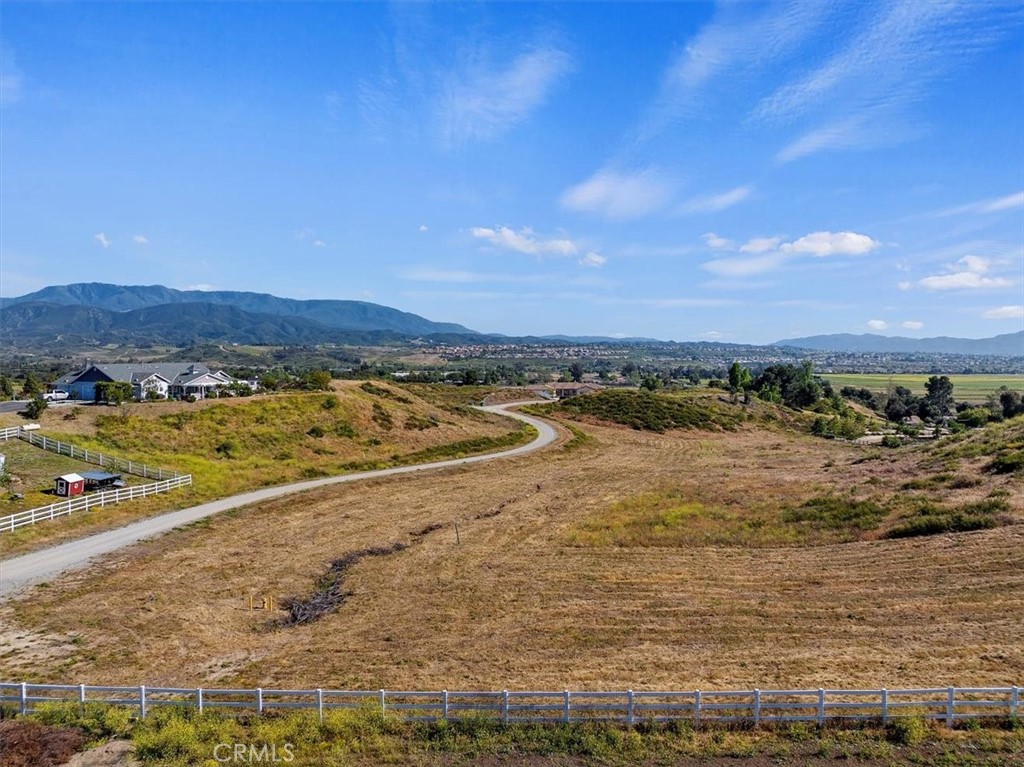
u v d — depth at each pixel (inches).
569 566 1176.2
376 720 652.1
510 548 1305.4
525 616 951.0
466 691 717.9
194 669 805.9
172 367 3609.7
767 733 637.3
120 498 1526.8
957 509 1282.0
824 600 965.8
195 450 2048.5
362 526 1497.3
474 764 594.2
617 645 846.5
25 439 1795.0
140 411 2222.0
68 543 1263.5
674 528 1396.4
